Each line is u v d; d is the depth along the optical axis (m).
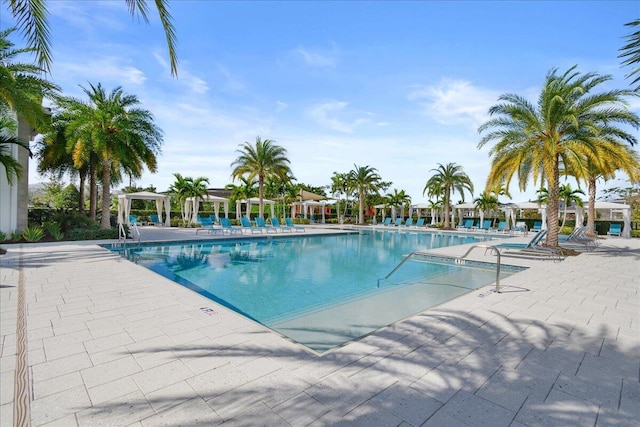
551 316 4.49
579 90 10.90
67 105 14.23
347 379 2.74
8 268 7.59
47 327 3.84
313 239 18.88
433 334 3.79
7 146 13.06
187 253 12.41
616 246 15.14
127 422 2.15
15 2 4.61
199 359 3.06
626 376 2.85
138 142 14.73
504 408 2.36
